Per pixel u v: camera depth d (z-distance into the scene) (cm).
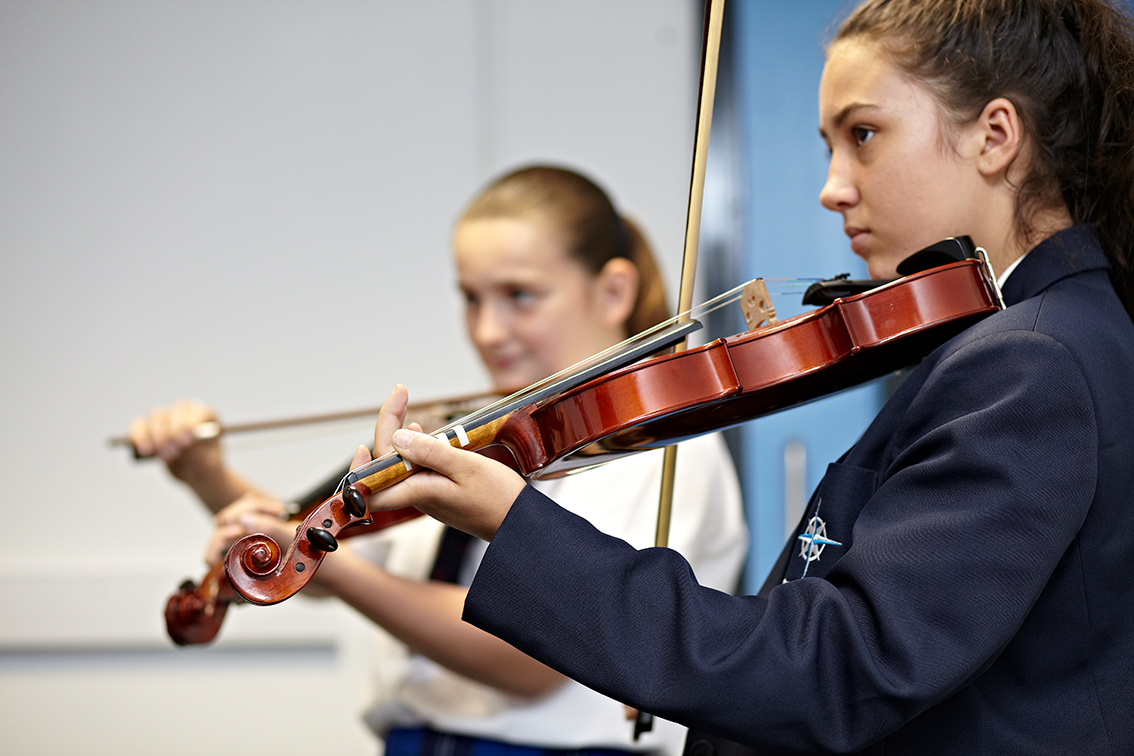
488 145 312
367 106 314
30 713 301
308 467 310
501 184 174
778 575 98
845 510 91
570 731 136
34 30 313
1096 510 82
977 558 75
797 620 77
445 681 146
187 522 308
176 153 313
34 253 311
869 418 299
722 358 92
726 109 302
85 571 302
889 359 104
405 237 313
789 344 95
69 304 311
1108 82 99
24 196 312
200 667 302
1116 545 84
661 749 139
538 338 166
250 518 139
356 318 312
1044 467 77
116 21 314
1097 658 84
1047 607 83
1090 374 82
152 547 308
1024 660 84
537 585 77
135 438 182
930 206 99
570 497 146
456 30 314
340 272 313
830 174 105
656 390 90
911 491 80
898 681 72
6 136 312
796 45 302
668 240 306
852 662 74
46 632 300
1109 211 100
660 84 309
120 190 312
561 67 310
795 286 123
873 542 78
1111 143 99
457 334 312
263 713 301
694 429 107
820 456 298
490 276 166
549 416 92
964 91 98
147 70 314
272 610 298
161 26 314
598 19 310
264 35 314
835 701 74
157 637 302
